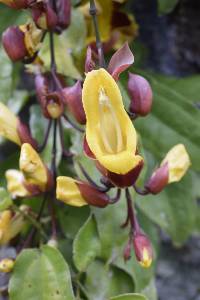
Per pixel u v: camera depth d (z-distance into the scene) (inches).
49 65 17.0
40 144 18.3
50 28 15.7
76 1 18.1
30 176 15.4
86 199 14.7
